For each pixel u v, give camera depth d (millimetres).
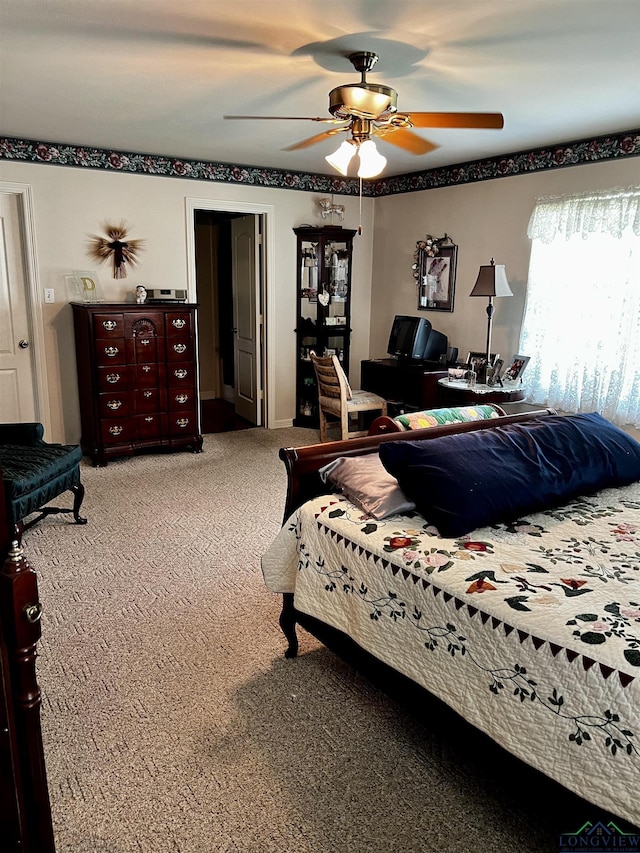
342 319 6301
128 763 1922
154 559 3348
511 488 2186
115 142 4621
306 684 2336
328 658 2508
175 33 2508
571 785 1427
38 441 3762
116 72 2986
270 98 3418
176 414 5180
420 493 2139
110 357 4770
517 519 2217
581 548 1979
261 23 2400
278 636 2652
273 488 4504
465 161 5266
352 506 2297
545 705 1487
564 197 4469
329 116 3781
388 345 6176
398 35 2514
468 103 3500
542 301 4719
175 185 5293
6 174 4590
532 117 3777
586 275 4391
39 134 4387
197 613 2812
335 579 2158
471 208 5332
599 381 4371
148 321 4891
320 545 2227
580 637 1475
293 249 6066
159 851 1620
